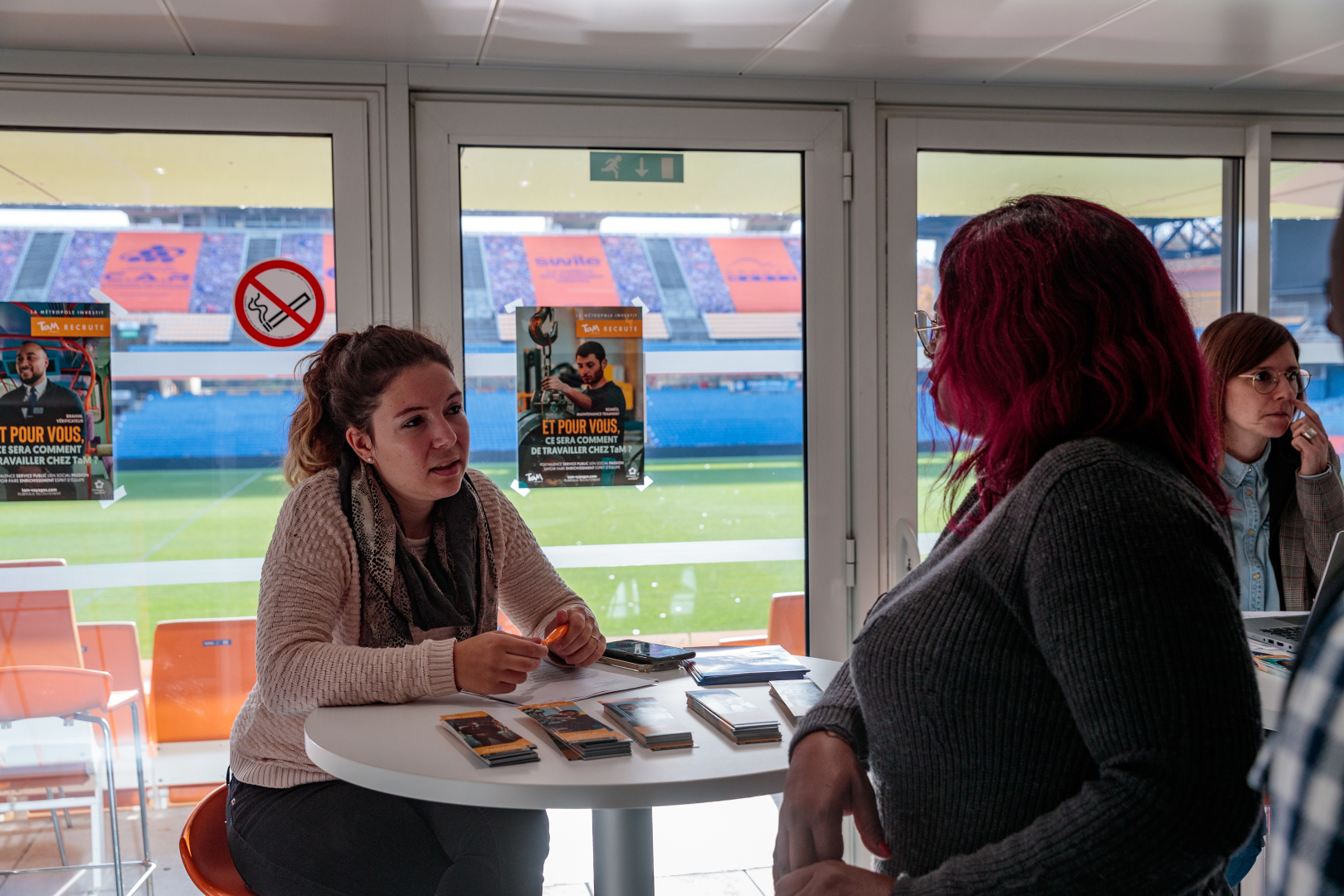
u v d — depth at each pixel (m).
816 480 2.76
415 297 2.54
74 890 2.41
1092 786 0.75
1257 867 2.21
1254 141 2.85
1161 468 0.81
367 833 1.46
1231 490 2.33
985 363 0.94
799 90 2.67
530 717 1.32
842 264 2.74
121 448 2.45
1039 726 0.85
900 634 0.91
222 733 2.54
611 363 2.67
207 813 1.72
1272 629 1.81
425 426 1.65
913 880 0.84
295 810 1.51
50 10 2.10
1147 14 2.24
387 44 2.35
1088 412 0.89
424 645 1.46
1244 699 0.72
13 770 2.45
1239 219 2.92
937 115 2.76
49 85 2.35
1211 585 0.74
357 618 1.63
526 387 2.63
